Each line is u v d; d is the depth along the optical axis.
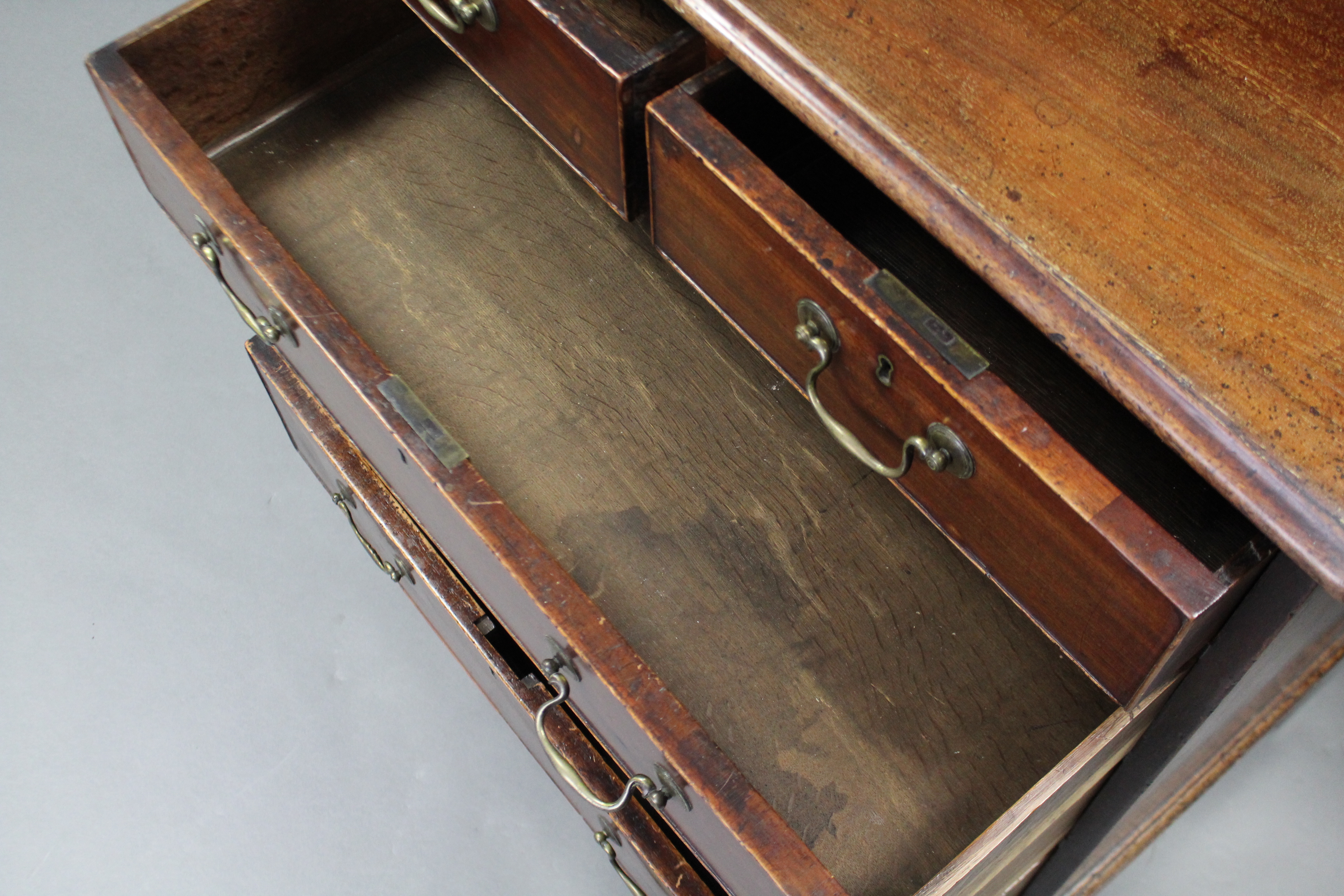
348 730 1.33
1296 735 0.98
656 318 0.97
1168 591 0.55
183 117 1.03
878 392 0.67
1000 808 0.79
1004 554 0.66
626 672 0.72
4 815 1.27
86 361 1.50
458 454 0.79
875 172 0.61
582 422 0.93
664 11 0.72
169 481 1.44
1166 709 0.74
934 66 0.63
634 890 1.12
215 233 0.89
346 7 1.05
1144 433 0.77
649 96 0.73
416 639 1.38
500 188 1.04
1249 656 0.62
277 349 1.00
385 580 1.41
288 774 1.31
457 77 1.10
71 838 1.27
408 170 1.05
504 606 0.87
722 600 0.86
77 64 1.67
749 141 0.79
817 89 0.63
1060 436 0.60
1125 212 0.58
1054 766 0.78
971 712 0.82
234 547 1.41
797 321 0.71
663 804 0.78
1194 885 1.14
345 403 0.91
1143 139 0.60
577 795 1.11
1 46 1.68
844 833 0.79
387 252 1.01
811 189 0.85
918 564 0.87
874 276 0.63
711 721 0.82
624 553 0.88
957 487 0.66
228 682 1.35
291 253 1.01
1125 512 0.57
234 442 1.47
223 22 0.99
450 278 0.99
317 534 1.43
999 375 0.80
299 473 1.46
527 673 1.17
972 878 0.78
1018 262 0.58
